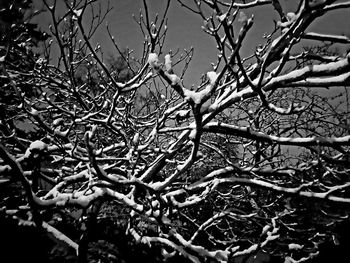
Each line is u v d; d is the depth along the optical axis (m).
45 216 4.40
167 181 3.17
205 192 3.60
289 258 5.25
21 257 3.79
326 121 3.89
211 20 2.28
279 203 5.70
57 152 4.68
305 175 4.19
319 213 5.52
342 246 6.64
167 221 3.57
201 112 2.35
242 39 1.93
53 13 3.08
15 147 5.05
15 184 4.43
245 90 2.55
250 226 6.23
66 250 3.79
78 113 5.05
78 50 4.22
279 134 4.67
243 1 2.94
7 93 5.69
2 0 3.70
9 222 3.77
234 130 3.53
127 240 4.90
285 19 2.68
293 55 3.67
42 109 5.02
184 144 4.21
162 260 4.69
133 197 3.54
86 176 3.44
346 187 3.60
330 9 2.27
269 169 4.21
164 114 4.02
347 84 2.31
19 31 4.52
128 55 4.63
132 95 4.70
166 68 2.10
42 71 4.78
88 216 3.82
